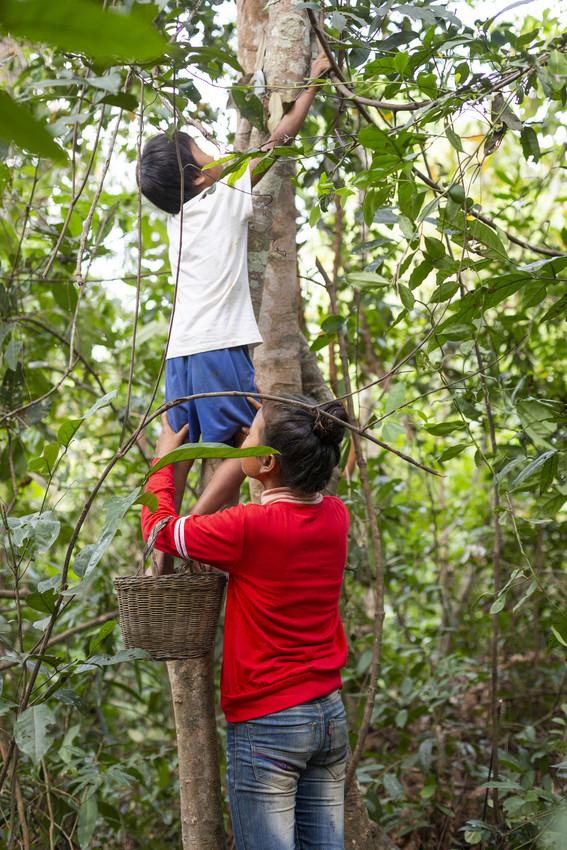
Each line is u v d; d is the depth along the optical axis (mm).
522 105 2129
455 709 3990
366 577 3648
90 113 1864
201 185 2223
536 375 3754
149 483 2084
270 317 2549
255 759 1907
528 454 2551
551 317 2154
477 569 4309
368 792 2945
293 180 2510
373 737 3863
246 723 1928
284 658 1932
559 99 2125
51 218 3582
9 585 3352
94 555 1771
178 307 2223
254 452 1658
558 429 2510
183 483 2232
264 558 1925
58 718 3459
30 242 3863
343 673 3285
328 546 2006
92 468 4305
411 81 2094
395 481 3521
